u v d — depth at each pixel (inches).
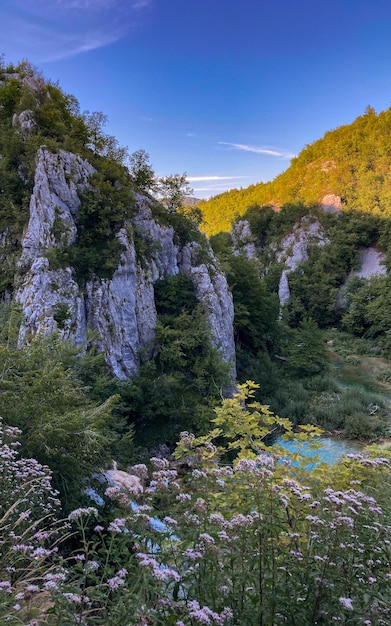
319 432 291.6
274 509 169.5
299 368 1438.2
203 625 114.6
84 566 140.4
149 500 172.1
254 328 1485.0
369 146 3348.9
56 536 253.3
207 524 153.8
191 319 1107.3
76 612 123.5
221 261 1493.6
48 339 567.8
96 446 334.6
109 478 414.9
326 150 4050.2
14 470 224.1
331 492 163.2
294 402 1146.0
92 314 945.5
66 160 1021.8
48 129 1147.9
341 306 2513.5
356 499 160.6
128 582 129.3
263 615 127.9
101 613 138.3
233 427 328.2
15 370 384.5
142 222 1167.0
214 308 1205.1
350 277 2623.0
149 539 144.0
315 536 152.6
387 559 146.4
